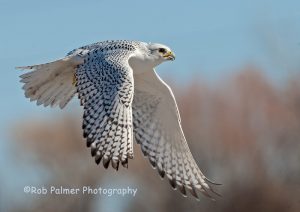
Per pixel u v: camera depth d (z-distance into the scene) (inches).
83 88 469.7
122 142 451.5
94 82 469.1
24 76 506.6
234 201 949.2
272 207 937.5
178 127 535.8
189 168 539.5
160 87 530.3
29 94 509.0
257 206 940.6
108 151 450.3
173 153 540.4
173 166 540.4
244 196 948.0
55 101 509.7
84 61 486.6
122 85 462.0
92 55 490.6
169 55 521.0
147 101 537.6
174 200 970.1
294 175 948.6
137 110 541.0
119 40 515.2
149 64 518.3
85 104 463.5
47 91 508.7
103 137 452.4
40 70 503.5
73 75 498.6
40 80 506.6
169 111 535.2
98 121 456.4
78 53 495.8
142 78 528.4
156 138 541.0
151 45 520.4
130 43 514.6
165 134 539.8
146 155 542.0
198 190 538.3
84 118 459.5
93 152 450.6
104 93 462.6
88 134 455.2
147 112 539.8
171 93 530.0
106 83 466.0
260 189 944.3
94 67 477.7
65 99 509.4
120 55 489.1
